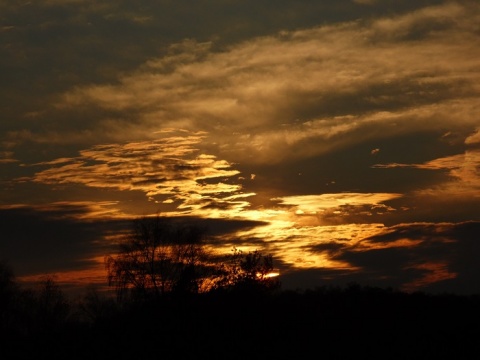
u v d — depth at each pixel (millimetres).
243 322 74938
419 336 78438
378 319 81812
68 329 82438
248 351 73500
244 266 77250
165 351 73375
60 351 78750
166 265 79062
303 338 76438
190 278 76375
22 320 88688
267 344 74375
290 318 78625
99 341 77125
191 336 73688
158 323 74625
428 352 75062
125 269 79562
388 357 73812
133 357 74125
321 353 74188
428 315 83875
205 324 74375
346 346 75062
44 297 88688
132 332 75500
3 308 88375
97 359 75562
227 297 75312
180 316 74500
